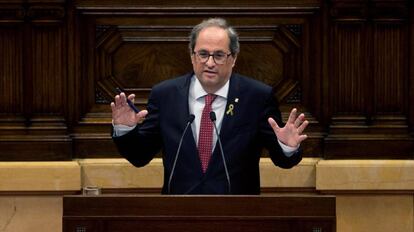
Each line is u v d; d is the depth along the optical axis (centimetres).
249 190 1401
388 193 1914
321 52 1927
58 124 1916
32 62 1914
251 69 1933
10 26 1911
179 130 1395
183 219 1166
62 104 1917
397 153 1919
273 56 1930
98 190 1488
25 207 1908
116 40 1930
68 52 1917
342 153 1916
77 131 1927
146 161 1448
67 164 1895
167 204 1166
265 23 1928
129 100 1354
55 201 1912
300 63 1934
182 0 1916
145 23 1925
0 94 1914
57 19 1909
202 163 1384
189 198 1166
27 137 1911
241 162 1388
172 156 1389
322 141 1928
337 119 1919
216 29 1366
